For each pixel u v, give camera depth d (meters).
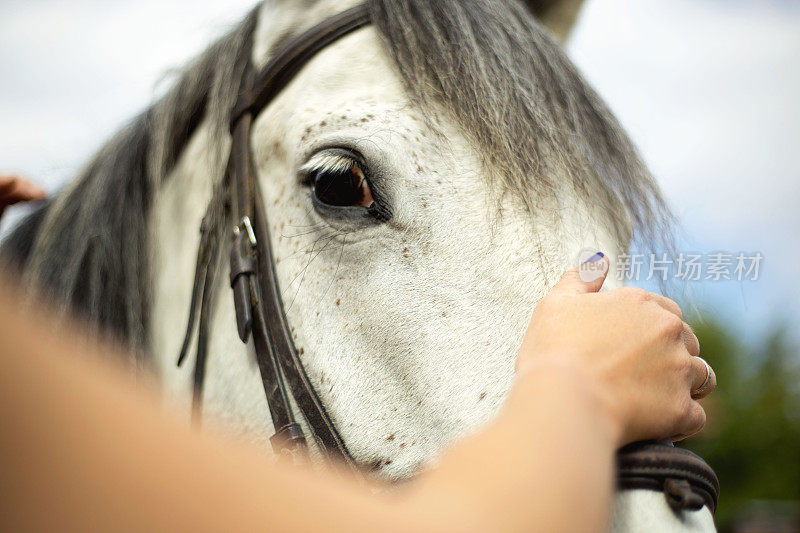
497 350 1.02
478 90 1.18
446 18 1.29
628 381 0.68
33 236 1.74
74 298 1.53
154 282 1.58
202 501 0.39
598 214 1.15
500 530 0.46
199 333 1.37
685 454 0.82
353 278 1.15
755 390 10.50
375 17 1.36
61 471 0.35
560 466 0.51
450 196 1.12
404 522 0.46
